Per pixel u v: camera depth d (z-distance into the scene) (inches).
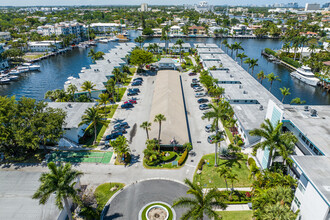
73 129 2361.0
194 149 2298.2
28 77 4955.7
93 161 2119.8
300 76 4623.5
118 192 1761.8
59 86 4421.8
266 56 6604.3
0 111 2055.9
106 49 7687.0
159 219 1535.4
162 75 4158.5
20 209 1443.2
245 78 3804.1
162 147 2288.4
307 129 1747.0
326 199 1097.4
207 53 5644.7
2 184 1642.5
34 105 2217.0
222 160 2127.2
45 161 2127.2
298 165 1352.1
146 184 1845.5
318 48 6181.1
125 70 4726.9
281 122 1713.8
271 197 1366.9
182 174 1957.4
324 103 3676.2
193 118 2920.8
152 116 2709.2
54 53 6894.7
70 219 1354.6
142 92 3782.0
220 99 3297.2
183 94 3683.6
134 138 2470.5
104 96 2893.7
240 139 2412.6
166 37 6732.3
